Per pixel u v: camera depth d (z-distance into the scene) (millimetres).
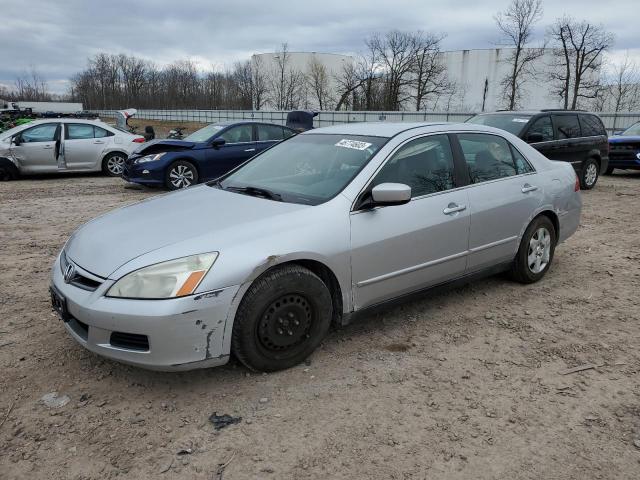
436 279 4027
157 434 2717
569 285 4992
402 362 3479
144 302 2809
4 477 2402
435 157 4070
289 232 3191
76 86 89188
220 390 3113
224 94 71250
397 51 50094
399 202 3410
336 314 3543
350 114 38812
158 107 77188
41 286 4844
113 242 3166
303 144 4383
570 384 3229
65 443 2643
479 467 2492
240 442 2660
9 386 3139
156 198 4102
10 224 7469
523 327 4039
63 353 3541
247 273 2973
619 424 2828
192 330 2861
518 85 44188
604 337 3885
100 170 13031
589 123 11242
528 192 4676
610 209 9039
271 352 3217
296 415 2883
